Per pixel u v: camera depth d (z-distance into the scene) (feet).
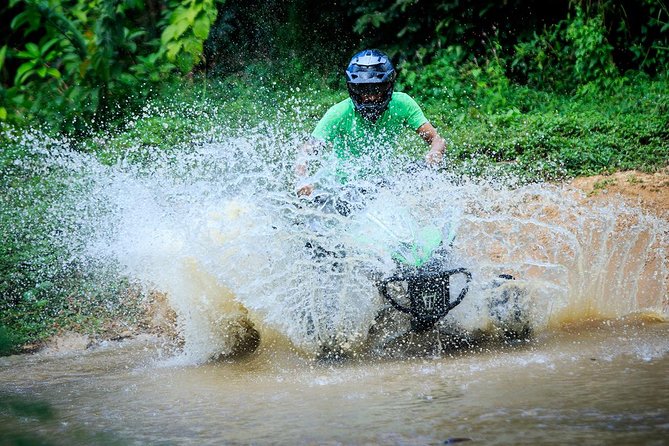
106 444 19.85
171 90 63.67
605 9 74.33
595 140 56.90
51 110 51.83
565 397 21.42
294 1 82.99
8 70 53.01
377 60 30.19
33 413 13.97
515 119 64.18
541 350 27.53
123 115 60.64
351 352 28.81
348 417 20.97
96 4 44.98
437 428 19.48
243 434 20.11
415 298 27.14
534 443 17.95
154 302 38.17
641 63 74.59
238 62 80.79
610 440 17.88
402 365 26.73
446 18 76.23
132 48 52.26
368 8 78.74
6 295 39.34
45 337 35.12
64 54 46.42
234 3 81.71
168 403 23.85
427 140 32.78
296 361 28.55
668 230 41.93
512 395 21.97
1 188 51.42
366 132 31.83
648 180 50.37
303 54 81.41
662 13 75.05
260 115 67.97
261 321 30.14
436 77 73.51
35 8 42.04
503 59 74.79
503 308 29.01
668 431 18.30
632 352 26.43
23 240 45.01
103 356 31.96
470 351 28.07
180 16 45.98
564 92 74.08
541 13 78.18
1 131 51.34
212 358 30.48
